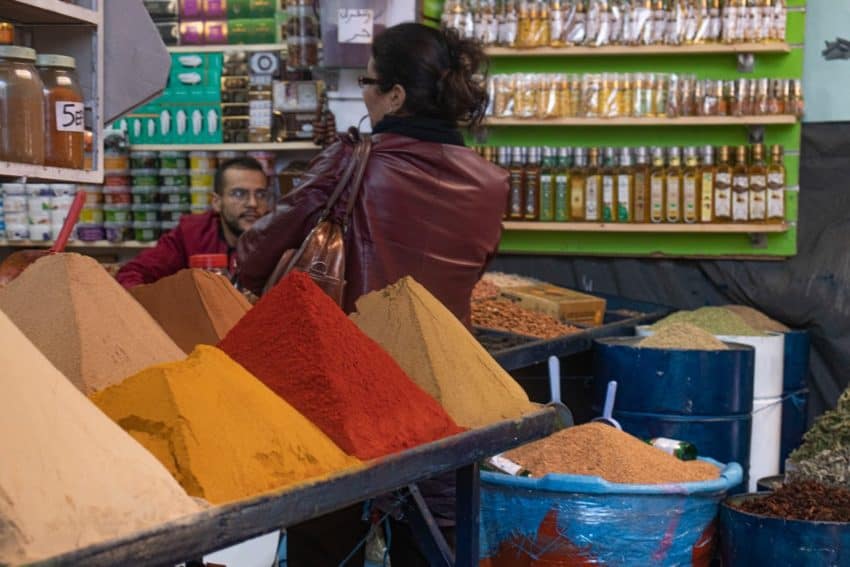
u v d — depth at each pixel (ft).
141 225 14.32
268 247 8.56
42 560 3.34
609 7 14.23
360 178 8.42
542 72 14.87
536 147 14.57
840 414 10.07
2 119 6.74
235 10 14.06
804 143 14.38
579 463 8.18
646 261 14.90
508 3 14.44
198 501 4.09
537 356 10.82
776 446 12.51
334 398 5.18
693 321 12.92
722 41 14.07
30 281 5.41
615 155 14.39
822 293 14.14
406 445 5.27
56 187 13.94
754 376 11.51
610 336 12.73
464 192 8.57
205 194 14.05
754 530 7.98
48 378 4.04
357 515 7.71
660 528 7.86
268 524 4.12
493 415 6.10
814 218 14.37
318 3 13.10
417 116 8.63
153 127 14.25
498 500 8.04
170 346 5.66
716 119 14.06
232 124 14.03
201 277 6.84
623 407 11.07
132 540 3.58
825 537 7.77
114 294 5.56
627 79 14.32
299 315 5.50
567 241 15.14
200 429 4.44
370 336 6.50
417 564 7.59
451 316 6.72
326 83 13.03
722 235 14.64
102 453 3.92
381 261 8.38
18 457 3.65
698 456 9.78
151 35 8.05
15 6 7.28
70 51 8.00
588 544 7.79
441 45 8.70
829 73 14.28
